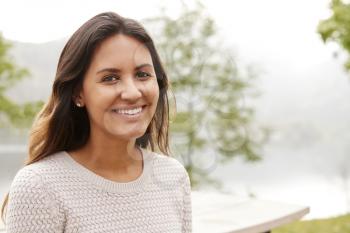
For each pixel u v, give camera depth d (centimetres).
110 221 146
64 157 147
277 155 1889
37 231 137
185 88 825
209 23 832
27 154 152
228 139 841
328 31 428
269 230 268
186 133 814
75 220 141
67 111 147
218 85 837
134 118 142
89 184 145
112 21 140
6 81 607
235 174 921
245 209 285
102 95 139
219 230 238
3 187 249
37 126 150
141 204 153
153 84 145
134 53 141
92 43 139
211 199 310
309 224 538
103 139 146
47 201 138
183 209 170
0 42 606
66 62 142
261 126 848
